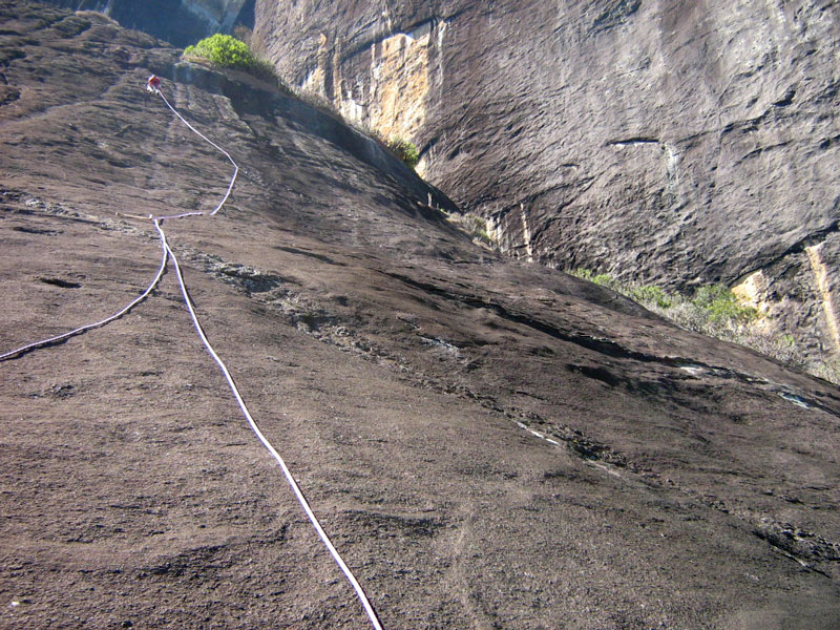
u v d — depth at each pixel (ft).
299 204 35.45
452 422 12.91
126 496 7.20
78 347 11.25
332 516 7.75
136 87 46.96
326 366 14.14
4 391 9.12
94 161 30.32
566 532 9.20
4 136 29.71
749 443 18.98
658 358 25.09
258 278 18.98
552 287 34.99
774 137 51.11
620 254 55.98
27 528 6.26
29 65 44.14
